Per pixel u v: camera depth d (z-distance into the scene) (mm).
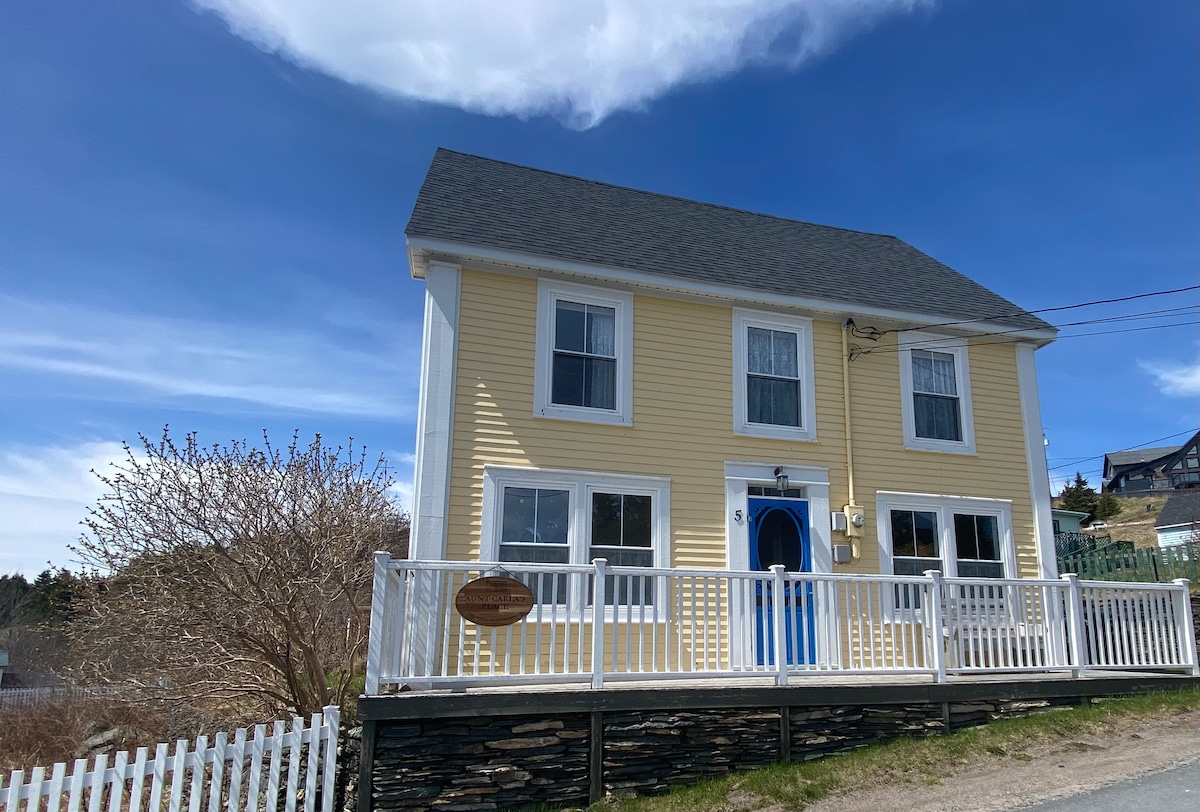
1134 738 7320
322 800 6137
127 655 9578
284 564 9141
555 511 8898
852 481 10227
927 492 10609
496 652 8094
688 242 11328
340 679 10242
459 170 11484
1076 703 8375
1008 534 10914
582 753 6707
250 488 9305
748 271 10734
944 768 6801
